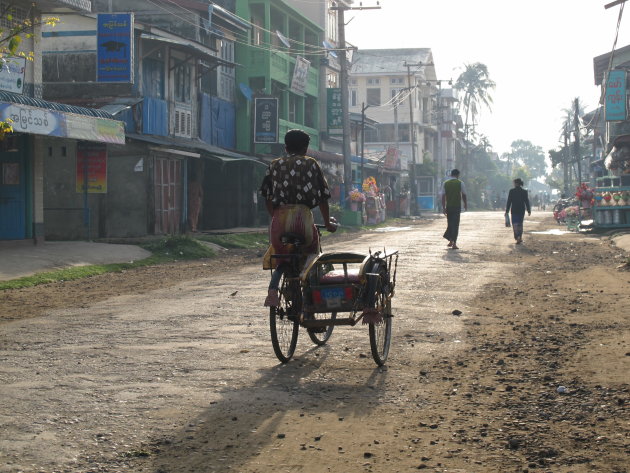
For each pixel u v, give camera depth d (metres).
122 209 24.25
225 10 35.69
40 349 7.89
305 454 4.77
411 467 4.57
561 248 22.45
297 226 7.04
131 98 25.61
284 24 42.50
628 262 16.17
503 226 36.81
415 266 16.62
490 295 12.23
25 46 19.38
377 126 77.88
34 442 4.94
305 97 45.94
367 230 37.09
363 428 5.31
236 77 37.41
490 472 4.49
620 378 6.59
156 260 19.09
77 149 21.70
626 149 32.81
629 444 4.95
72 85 26.03
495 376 6.80
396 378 6.74
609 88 35.91
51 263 16.36
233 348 7.92
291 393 6.19
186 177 26.67
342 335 8.74
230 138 35.72
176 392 6.18
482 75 104.75
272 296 6.82
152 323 9.49
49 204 23.77
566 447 4.92
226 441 5.00
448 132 93.31
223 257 21.03
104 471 4.46
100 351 7.77
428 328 9.21
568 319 9.78
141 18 32.03
